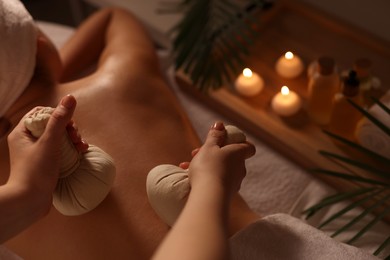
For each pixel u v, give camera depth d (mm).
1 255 1055
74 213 869
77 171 839
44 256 910
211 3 1342
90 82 1072
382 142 1130
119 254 871
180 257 527
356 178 1007
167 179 833
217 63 1345
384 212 979
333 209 1145
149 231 880
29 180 722
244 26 1322
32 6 2127
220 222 599
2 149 964
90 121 1005
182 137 1022
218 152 729
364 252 811
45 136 749
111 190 919
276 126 1268
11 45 987
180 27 1348
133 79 1085
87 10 1947
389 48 1369
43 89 1057
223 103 1312
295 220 859
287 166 1234
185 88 1377
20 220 708
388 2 1334
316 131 1252
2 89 992
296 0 1483
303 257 810
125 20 1345
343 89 1129
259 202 1176
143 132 1004
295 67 1334
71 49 1350
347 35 1416
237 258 812
